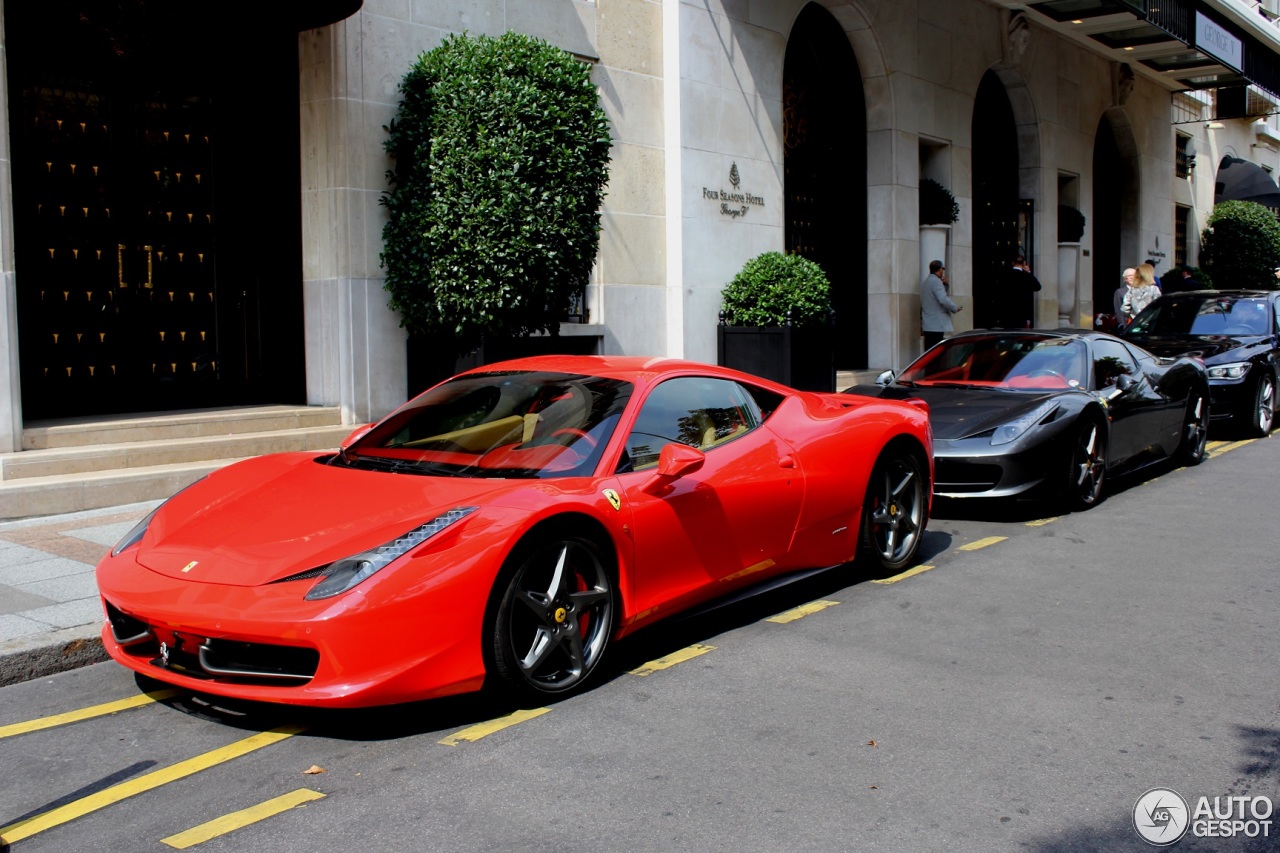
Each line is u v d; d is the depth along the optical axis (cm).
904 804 327
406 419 519
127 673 467
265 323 1014
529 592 407
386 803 331
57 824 323
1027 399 800
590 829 312
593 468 452
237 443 869
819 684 436
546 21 1135
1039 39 2017
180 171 959
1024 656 469
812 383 1288
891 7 1606
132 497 772
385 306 985
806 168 1584
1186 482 927
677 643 496
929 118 1705
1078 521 768
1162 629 506
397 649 367
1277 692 422
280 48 990
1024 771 351
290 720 404
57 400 890
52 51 876
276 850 302
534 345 1093
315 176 970
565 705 415
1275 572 613
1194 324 1282
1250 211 2819
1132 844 302
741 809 324
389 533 388
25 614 505
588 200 946
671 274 1291
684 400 508
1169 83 2547
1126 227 2533
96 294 912
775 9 1416
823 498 552
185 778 354
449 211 907
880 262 1641
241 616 362
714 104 1324
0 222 757
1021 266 1775
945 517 795
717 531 489
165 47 931
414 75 960
